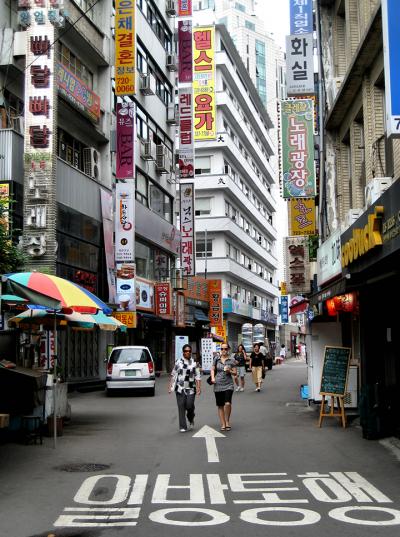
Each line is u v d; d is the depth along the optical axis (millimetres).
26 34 20891
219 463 9227
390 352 13312
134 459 9648
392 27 7871
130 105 26406
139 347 21516
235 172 57656
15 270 13031
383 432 11109
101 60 26828
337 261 14859
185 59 34500
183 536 5754
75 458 9773
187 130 35031
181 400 12578
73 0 23531
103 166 27172
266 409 16688
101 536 5785
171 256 38344
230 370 12797
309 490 7473
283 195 17844
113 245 27031
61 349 22562
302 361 69875
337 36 16594
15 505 6922
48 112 20625
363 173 14742
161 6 36562
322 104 17219
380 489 7492
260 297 71250
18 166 20281
